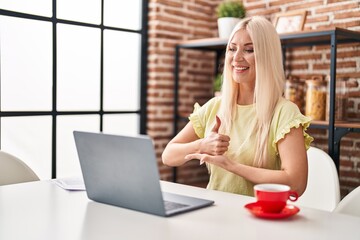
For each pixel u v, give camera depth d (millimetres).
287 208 1271
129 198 1284
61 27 3094
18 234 1078
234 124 1800
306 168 1575
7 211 1279
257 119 1729
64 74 3141
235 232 1090
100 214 1248
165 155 1824
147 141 1162
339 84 2865
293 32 2822
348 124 2598
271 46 1703
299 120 1613
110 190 1328
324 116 2859
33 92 2990
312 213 1270
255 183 1537
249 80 1770
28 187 1600
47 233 1086
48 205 1348
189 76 3777
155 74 3535
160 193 1199
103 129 3393
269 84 1695
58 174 3156
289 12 3105
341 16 3031
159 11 3520
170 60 3629
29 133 2998
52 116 3092
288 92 3020
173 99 3676
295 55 3338
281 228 1124
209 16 3900
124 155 1232
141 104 3594
